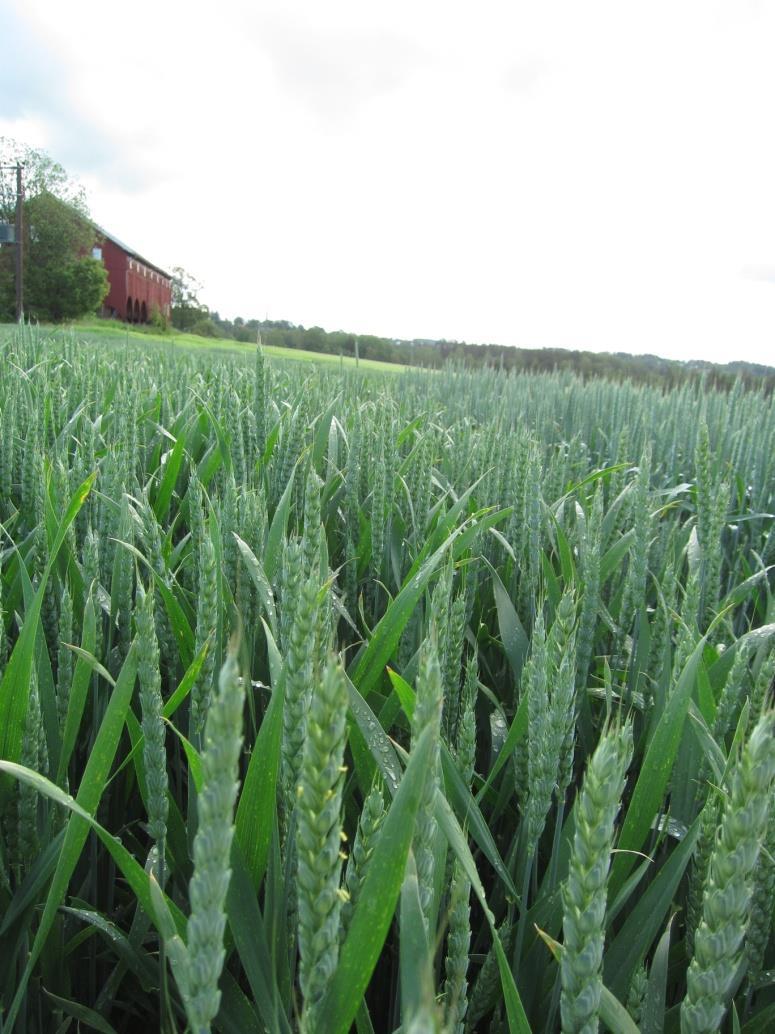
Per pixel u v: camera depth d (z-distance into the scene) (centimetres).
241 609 206
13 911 128
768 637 193
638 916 123
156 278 9331
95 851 162
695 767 168
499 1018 138
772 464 521
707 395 961
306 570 167
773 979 133
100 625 196
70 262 6209
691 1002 76
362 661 171
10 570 217
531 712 131
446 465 405
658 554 309
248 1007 116
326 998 73
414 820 73
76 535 253
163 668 207
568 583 228
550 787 130
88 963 161
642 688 225
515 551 295
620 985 122
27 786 135
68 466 334
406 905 74
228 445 324
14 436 312
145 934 143
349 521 302
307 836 64
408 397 706
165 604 187
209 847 57
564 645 129
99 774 117
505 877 136
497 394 1203
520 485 294
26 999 133
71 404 454
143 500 266
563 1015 78
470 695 144
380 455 265
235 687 57
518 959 135
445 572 169
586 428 956
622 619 246
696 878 134
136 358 862
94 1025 136
